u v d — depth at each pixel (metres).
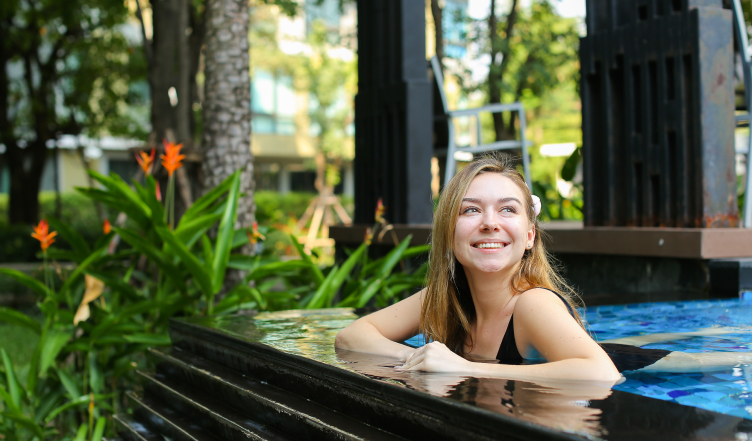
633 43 3.41
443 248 1.66
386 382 1.28
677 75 3.18
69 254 3.54
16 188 12.95
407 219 4.79
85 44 11.59
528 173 5.02
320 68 20.42
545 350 1.43
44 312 2.96
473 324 1.76
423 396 1.16
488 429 1.02
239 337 2.00
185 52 6.95
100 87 12.66
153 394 2.40
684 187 3.15
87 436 2.98
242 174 3.73
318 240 15.48
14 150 12.83
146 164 3.27
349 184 27.69
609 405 1.07
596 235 3.47
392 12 4.98
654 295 3.07
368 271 3.76
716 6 3.24
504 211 1.56
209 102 3.72
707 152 3.08
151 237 3.50
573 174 5.62
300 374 1.62
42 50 14.91
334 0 17.70
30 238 11.70
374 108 5.22
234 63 3.72
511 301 1.62
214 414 1.81
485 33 8.95
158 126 6.94
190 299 3.24
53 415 2.83
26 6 11.77
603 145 3.60
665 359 1.69
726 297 2.92
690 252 3.00
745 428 0.94
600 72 3.62
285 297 3.41
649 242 3.18
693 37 3.10
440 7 8.73
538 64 8.68
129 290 3.35
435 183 9.33
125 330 3.09
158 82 6.96
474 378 1.32
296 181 27.97
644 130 3.37
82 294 3.54
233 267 3.41
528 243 1.65
